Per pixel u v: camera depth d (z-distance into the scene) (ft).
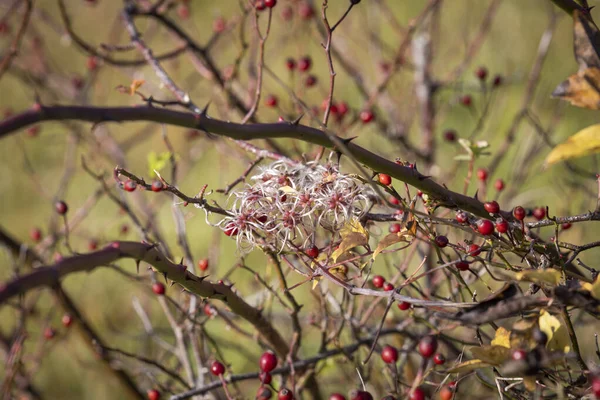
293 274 4.07
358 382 3.64
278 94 5.26
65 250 4.96
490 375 3.67
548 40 4.24
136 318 4.71
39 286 2.72
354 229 3.15
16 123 2.83
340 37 5.09
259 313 3.37
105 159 4.90
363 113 3.92
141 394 3.94
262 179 3.23
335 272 3.21
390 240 3.12
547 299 2.92
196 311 3.53
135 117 2.95
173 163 3.64
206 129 3.01
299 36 4.86
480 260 3.13
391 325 3.67
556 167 4.54
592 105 3.01
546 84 5.29
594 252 4.14
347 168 3.91
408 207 3.14
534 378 2.93
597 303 2.91
